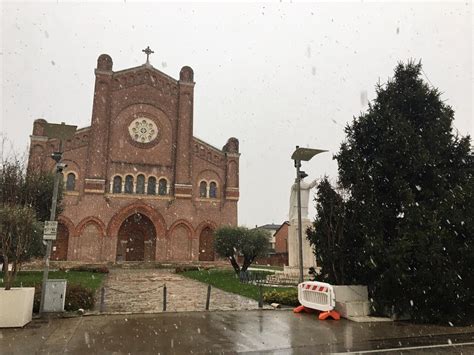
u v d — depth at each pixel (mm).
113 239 39031
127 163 41500
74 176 39562
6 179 23312
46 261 11555
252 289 19234
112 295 17281
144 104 43438
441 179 12180
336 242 13414
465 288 11391
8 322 9398
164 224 40938
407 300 11328
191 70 45875
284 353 7660
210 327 9922
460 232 11680
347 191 13523
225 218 42969
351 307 11609
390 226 12914
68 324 10000
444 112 13156
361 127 13914
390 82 13969
